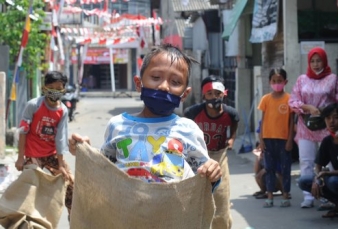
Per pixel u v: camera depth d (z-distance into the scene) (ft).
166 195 10.92
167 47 12.01
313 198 29.81
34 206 20.74
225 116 23.08
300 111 28.84
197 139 11.92
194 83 85.40
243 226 26.43
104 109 108.99
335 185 25.95
